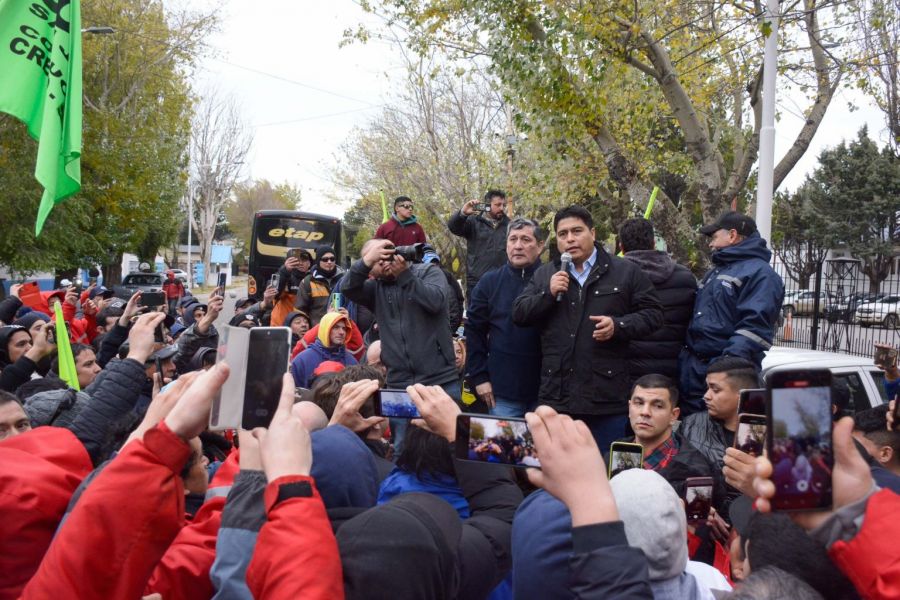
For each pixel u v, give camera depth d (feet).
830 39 41.09
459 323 29.40
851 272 54.44
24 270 80.84
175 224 137.08
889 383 22.16
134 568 6.57
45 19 19.42
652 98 45.37
